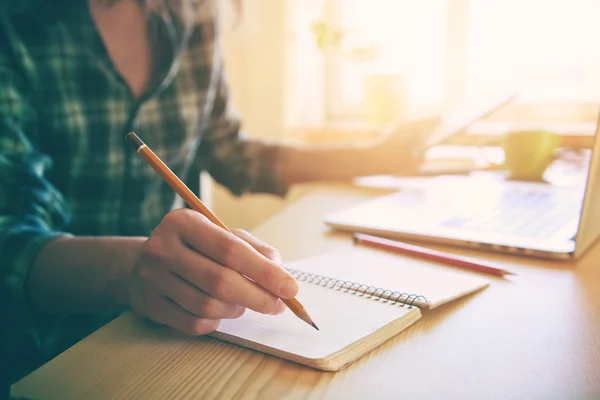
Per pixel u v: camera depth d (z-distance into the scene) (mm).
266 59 1562
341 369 363
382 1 1593
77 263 473
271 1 1527
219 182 1108
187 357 385
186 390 341
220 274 386
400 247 626
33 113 713
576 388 338
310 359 362
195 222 409
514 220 711
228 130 1100
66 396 338
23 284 476
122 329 436
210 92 969
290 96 1591
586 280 533
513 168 966
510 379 349
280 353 376
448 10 1521
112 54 815
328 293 478
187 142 942
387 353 385
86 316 737
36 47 719
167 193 935
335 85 1728
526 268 571
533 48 1449
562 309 461
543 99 1444
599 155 557
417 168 1020
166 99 904
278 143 1102
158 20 816
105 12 798
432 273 533
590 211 588
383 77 1402
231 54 1579
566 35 1407
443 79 1562
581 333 415
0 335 540
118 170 821
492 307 466
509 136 959
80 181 798
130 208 850
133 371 367
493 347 393
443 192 896
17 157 606
